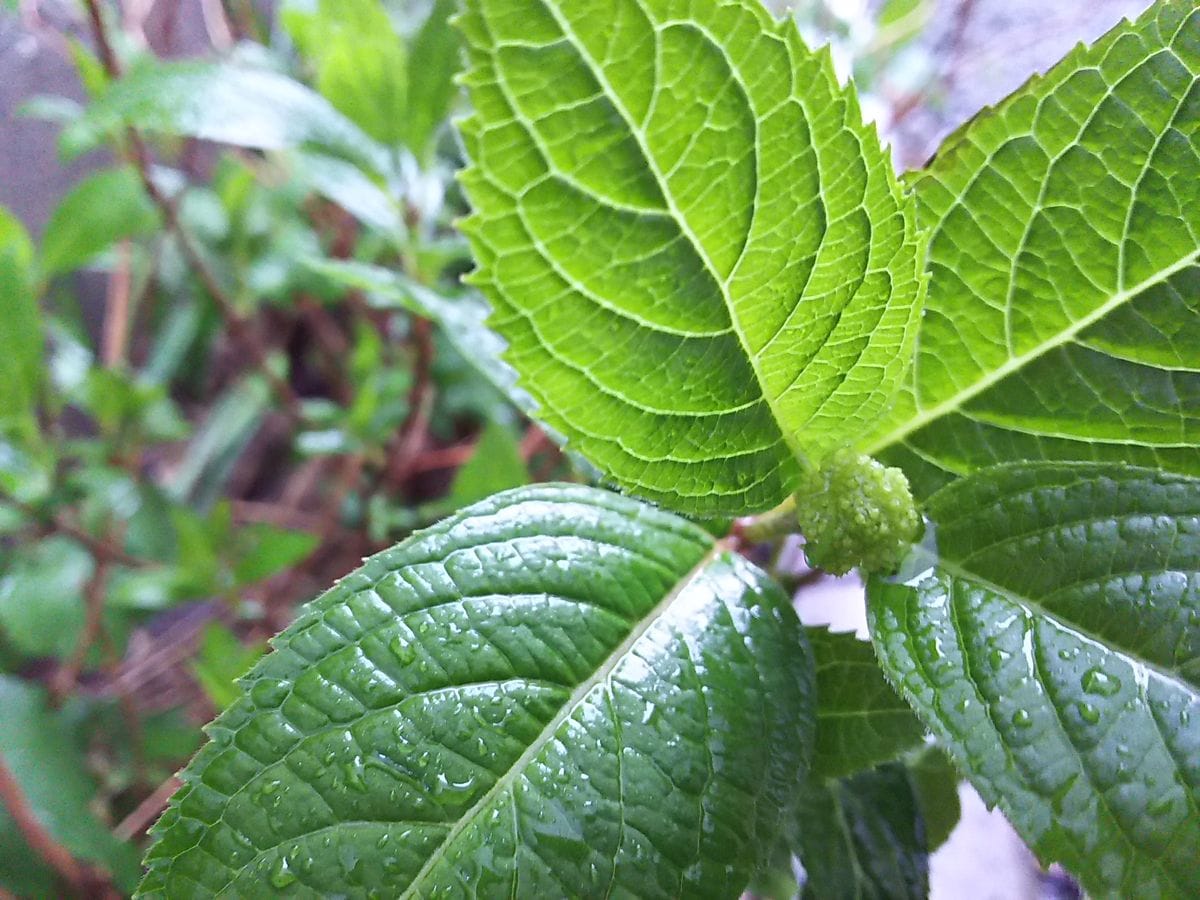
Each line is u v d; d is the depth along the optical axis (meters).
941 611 0.12
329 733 0.10
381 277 0.21
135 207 0.28
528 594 0.11
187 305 0.38
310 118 0.22
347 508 0.35
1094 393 0.13
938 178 0.12
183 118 0.20
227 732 0.10
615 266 0.10
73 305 0.35
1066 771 0.10
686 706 0.11
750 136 0.09
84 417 0.38
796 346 0.11
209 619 0.32
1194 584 0.11
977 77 0.32
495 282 0.10
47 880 0.22
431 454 0.36
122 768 0.29
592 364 0.11
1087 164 0.12
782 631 0.12
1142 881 0.10
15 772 0.22
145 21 0.37
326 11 0.23
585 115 0.09
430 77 0.23
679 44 0.09
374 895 0.09
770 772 0.11
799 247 0.10
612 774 0.10
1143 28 0.11
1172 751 0.10
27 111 0.29
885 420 0.14
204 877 0.10
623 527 0.13
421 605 0.11
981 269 0.13
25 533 0.29
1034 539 0.12
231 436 0.35
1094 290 0.13
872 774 0.16
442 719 0.10
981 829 0.28
